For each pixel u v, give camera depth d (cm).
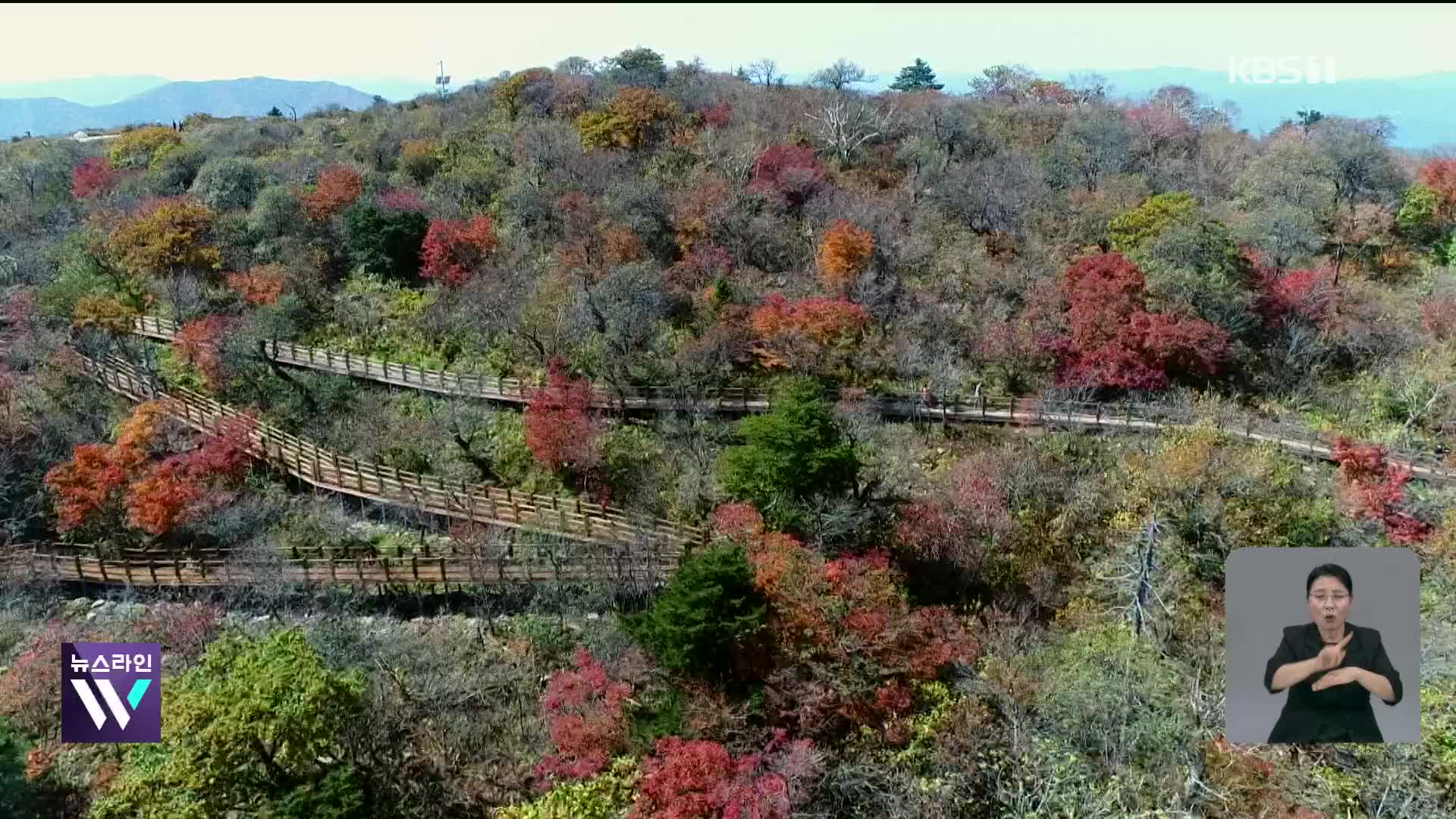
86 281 4156
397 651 2641
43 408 3600
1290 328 3944
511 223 4688
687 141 5434
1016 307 4216
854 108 6088
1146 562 2405
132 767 2048
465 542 3077
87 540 3145
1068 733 2108
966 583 2858
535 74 6462
